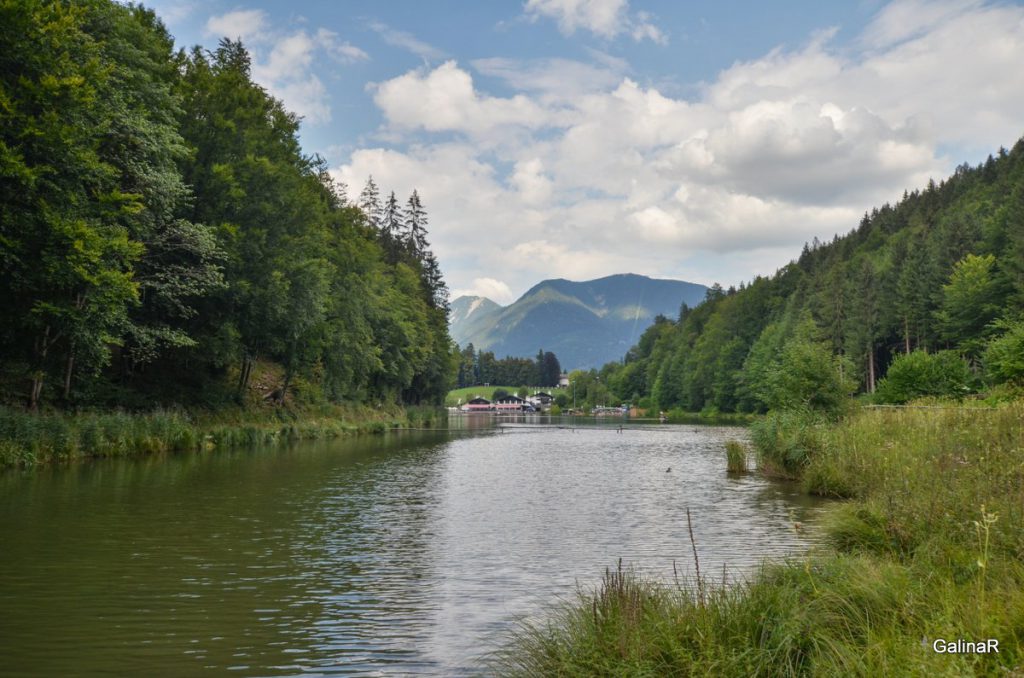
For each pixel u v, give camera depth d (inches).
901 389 2050.9
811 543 525.3
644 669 224.1
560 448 1742.1
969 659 203.6
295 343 1919.3
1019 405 723.4
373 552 509.4
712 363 5359.3
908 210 6432.1
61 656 295.6
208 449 1378.0
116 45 1147.9
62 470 932.6
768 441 1040.8
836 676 205.9
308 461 1210.0
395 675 277.3
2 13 856.3
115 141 1072.2
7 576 418.3
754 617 260.8
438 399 4722.0
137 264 1248.8
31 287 976.3
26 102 904.9
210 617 351.3
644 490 883.4
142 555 478.9
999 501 381.7
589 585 414.0
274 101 1835.6
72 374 1246.9
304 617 353.4
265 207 1551.4
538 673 251.8
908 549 374.3
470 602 381.4
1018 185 3533.5
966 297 3122.5
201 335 1550.2
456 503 765.9
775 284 5846.5
